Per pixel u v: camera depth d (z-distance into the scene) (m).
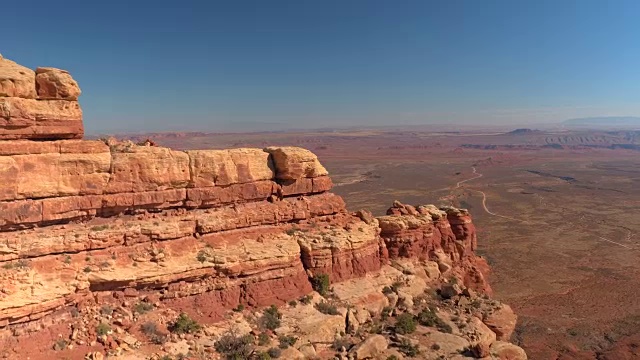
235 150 33.00
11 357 21.12
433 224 42.16
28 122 24.56
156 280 26.44
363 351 28.66
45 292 22.88
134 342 24.12
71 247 24.94
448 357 29.94
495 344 33.44
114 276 25.28
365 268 35.53
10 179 23.91
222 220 30.72
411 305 35.59
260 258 30.02
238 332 26.86
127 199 27.86
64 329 23.27
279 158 35.25
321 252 33.00
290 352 26.36
